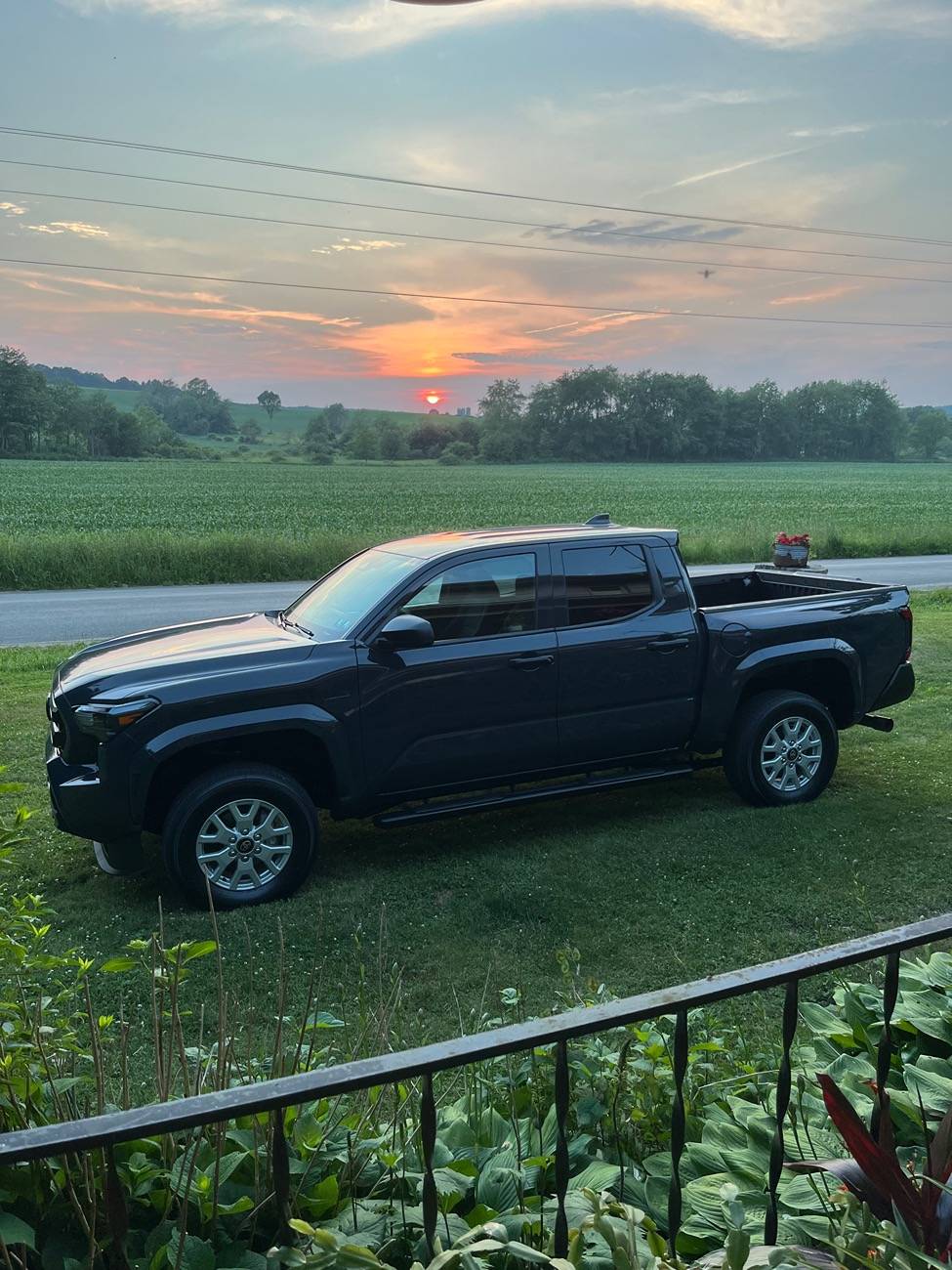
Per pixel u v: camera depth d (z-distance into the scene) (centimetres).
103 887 551
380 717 552
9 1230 160
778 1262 145
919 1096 209
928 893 521
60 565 2184
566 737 600
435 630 568
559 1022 142
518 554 592
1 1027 206
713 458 16838
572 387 16475
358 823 650
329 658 541
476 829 629
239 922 500
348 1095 250
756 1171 212
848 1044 279
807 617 658
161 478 10081
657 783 716
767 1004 409
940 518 4894
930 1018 274
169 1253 172
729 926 487
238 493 7506
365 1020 304
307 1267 124
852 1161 156
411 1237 186
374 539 2481
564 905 512
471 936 482
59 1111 205
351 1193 196
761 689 679
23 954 237
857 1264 149
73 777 515
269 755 553
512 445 16425
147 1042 381
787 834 604
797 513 5416
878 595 695
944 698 966
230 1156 193
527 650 581
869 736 838
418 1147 220
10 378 15225
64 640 1438
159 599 1944
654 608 620
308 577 2342
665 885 534
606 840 601
